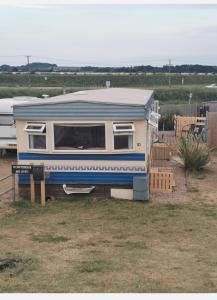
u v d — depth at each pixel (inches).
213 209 474.3
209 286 266.1
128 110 489.7
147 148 526.0
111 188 509.0
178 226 417.7
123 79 2832.2
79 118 496.4
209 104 1097.4
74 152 503.8
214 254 340.2
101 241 373.7
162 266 308.3
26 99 797.9
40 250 346.3
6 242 368.8
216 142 810.8
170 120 1120.2
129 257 329.1
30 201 505.7
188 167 649.0
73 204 494.0
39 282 269.6
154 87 2544.3
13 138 745.0
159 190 542.9
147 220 436.1
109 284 267.4
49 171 510.6
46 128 502.0
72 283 268.4
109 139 497.0
